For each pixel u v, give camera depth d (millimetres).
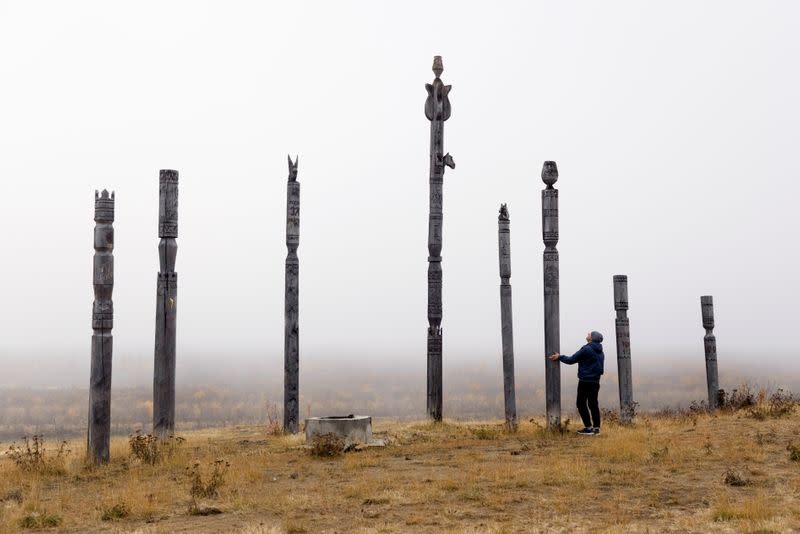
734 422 16703
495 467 12438
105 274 14062
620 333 18688
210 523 9484
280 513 9875
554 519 9164
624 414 18484
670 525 8789
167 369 16672
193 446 16188
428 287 20703
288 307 18594
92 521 9758
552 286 16922
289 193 18750
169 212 16906
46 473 13023
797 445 13102
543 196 17141
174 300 16859
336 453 14180
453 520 9273
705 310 23625
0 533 9227
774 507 9375
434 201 20906
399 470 12609
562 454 13719
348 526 9148
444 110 21219
